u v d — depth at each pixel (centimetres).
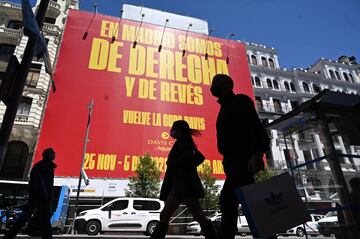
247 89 2831
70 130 2084
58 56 2323
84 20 2555
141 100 2391
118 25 2647
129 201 1378
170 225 1956
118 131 2200
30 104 2195
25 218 448
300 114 448
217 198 2041
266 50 3666
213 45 2925
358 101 421
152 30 2750
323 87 3638
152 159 2127
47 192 464
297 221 208
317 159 409
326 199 399
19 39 2475
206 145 2409
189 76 2661
